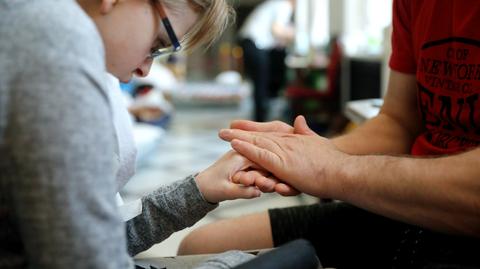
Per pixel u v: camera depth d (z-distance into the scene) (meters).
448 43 1.28
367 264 1.35
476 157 1.10
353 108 1.93
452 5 1.27
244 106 7.41
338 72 4.77
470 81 1.24
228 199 1.22
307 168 1.22
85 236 0.87
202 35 1.14
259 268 0.93
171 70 7.29
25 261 0.92
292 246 0.98
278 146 1.26
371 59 4.23
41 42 0.88
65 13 0.91
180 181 1.25
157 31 1.07
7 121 0.87
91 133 0.88
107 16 1.02
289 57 6.80
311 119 4.94
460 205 1.10
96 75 0.89
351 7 6.13
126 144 1.19
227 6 1.16
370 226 1.36
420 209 1.13
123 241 0.92
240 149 1.25
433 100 1.33
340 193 1.20
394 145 1.46
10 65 0.87
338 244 1.37
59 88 0.86
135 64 1.06
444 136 1.32
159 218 1.22
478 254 1.15
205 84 8.11
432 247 1.21
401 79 1.47
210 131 5.70
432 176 1.11
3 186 0.89
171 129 5.80
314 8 6.93
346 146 1.42
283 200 3.21
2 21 0.90
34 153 0.86
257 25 5.95
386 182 1.15
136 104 4.32
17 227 0.91
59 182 0.86
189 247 1.39
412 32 1.40
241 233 1.38
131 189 3.45
